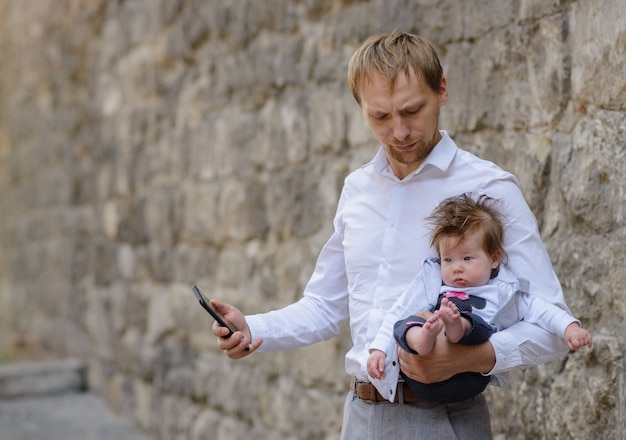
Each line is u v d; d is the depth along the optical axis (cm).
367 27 408
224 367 551
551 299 219
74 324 838
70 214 839
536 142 312
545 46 307
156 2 633
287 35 477
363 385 238
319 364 449
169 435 624
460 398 225
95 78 766
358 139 418
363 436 236
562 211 300
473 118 346
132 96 686
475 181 231
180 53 602
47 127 916
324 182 445
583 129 290
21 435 670
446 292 223
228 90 541
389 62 219
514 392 318
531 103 315
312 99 455
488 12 335
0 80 1135
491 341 214
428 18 368
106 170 744
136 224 683
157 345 644
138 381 681
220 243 554
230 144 538
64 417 721
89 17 768
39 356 917
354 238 241
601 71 281
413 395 229
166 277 632
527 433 311
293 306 262
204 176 573
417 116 222
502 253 223
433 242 225
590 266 284
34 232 977
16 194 1062
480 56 340
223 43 546
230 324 251
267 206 500
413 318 216
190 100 593
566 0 298
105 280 751
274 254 493
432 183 234
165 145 630
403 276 232
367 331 235
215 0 550
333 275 261
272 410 497
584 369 286
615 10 274
